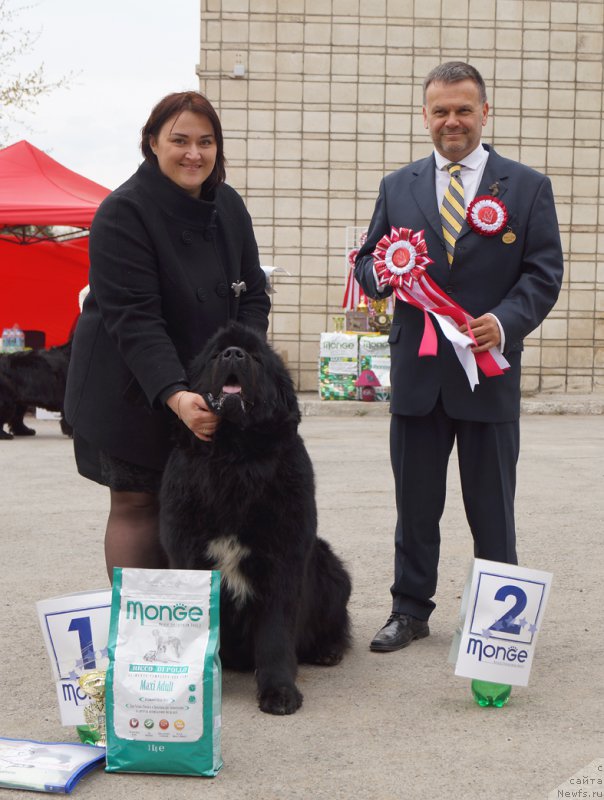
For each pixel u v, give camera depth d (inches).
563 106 608.7
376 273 163.3
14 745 120.1
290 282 610.5
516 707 136.0
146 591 116.6
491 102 607.8
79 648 124.3
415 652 164.2
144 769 113.7
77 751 117.7
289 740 124.3
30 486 324.2
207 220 152.4
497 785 109.7
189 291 150.2
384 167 606.9
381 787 109.5
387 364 553.0
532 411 557.6
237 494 136.7
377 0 597.0
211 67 599.2
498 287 161.5
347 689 145.3
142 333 142.5
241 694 143.6
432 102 160.7
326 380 556.1
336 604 157.9
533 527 253.4
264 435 136.9
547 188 162.4
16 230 555.2
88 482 332.5
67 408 156.3
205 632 115.2
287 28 597.6
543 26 602.9
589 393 623.5
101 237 145.3
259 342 139.6
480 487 165.3
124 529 159.8
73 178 513.7
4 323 613.6
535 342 619.5
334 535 246.7
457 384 161.9
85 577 207.8
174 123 146.0
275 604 141.4
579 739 123.6
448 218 162.2
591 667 153.2
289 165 605.0
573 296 617.9
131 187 148.4
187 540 141.0
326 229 608.1
